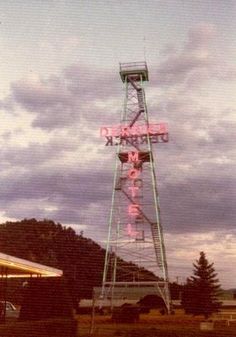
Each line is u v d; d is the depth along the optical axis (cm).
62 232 12562
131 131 7356
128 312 4888
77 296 6875
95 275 10844
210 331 3803
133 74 7681
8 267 2416
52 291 2520
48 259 11450
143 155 7144
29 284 2512
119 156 7188
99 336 3209
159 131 7238
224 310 8100
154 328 4044
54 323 2297
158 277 7156
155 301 6900
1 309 2475
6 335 1938
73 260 11619
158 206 6962
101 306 6606
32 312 2441
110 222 7025
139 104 7550
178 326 4394
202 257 7031
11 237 11719
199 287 6775
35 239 11950
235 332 3747
